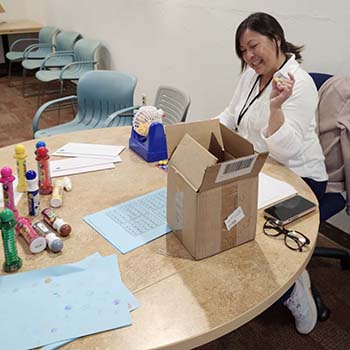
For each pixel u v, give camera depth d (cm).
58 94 523
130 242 114
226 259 108
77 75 425
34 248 109
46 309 91
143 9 360
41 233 114
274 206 131
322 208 185
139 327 87
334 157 189
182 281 101
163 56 351
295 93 167
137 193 141
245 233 112
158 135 163
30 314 89
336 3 207
